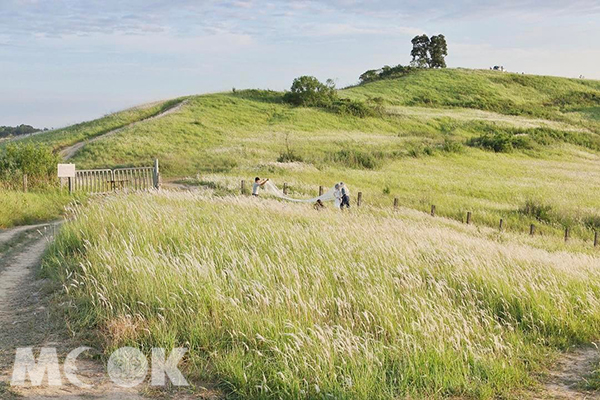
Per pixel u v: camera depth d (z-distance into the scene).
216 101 79.00
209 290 8.23
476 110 103.00
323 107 82.19
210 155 49.62
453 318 7.91
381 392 6.02
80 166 45.00
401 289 9.04
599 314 9.32
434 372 6.55
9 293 9.84
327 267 9.80
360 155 50.75
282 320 7.37
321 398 5.84
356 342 6.65
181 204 17.50
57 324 8.02
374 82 125.00
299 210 19.25
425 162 53.78
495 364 6.92
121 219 13.26
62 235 13.09
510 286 9.86
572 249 21.83
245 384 6.13
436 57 156.62
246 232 12.55
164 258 9.64
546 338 8.59
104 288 8.33
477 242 16.23
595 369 7.31
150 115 74.81
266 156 50.53
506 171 52.50
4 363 6.66
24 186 25.77
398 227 16.81
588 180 50.16
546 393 6.56
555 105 116.12
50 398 5.77
